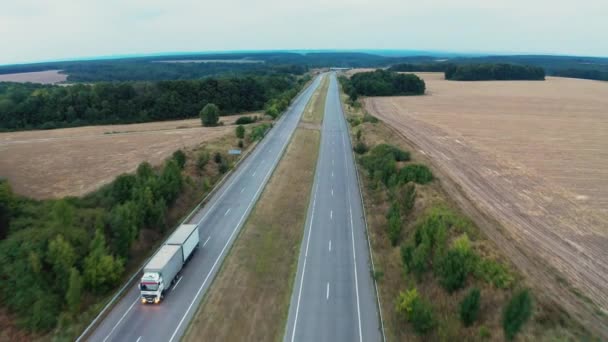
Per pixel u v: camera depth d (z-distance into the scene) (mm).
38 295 31047
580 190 55656
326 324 30625
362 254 41281
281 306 32750
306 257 40531
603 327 28078
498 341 26578
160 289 32781
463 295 31031
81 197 48688
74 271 30672
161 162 64875
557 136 88500
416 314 28203
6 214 39938
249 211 51719
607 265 36719
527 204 50969
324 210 52531
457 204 49594
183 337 29125
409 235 42094
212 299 33594
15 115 102688
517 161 69750
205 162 65875
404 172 55562
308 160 75625
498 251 37312
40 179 56438
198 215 50375
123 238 36781
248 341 28766
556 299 30906
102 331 29844
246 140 87188
